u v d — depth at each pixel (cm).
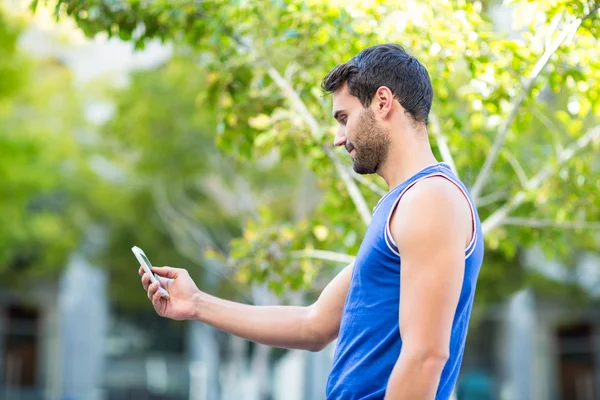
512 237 700
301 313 318
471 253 261
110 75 2498
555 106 961
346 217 655
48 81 2431
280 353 2689
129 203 2553
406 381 244
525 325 2747
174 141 2156
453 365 266
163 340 3009
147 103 2150
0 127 1925
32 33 2434
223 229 2455
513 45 512
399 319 253
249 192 2236
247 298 2298
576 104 606
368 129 274
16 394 2838
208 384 2900
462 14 512
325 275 1570
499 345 2778
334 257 645
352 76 279
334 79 283
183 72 2144
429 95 278
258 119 607
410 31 525
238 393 2466
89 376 2900
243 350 2519
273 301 1878
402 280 253
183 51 2120
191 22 582
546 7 477
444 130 603
